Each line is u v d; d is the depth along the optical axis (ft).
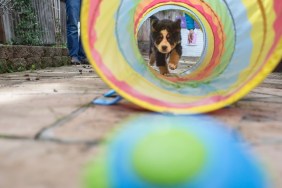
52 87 8.82
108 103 6.26
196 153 2.60
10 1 16.76
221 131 3.87
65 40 24.77
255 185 2.73
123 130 3.63
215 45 8.98
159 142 2.69
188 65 21.13
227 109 6.24
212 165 2.57
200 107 5.48
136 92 5.75
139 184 2.39
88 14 5.52
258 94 8.51
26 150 3.64
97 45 5.83
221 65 7.59
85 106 6.12
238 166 2.82
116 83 5.71
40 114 5.38
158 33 12.14
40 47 16.80
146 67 7.62
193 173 2.42
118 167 2.59
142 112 5.65
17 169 3.12
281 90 9.50
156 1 9.84
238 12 7.60
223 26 8.41
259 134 4.49
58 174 3.01
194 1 9.89
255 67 5.86
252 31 6.73
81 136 4.17
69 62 20.53
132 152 2.64
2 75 12.45
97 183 2.60
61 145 3.82
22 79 10.94
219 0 8.60
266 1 6.41
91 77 11.93
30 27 18.33
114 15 6.72
